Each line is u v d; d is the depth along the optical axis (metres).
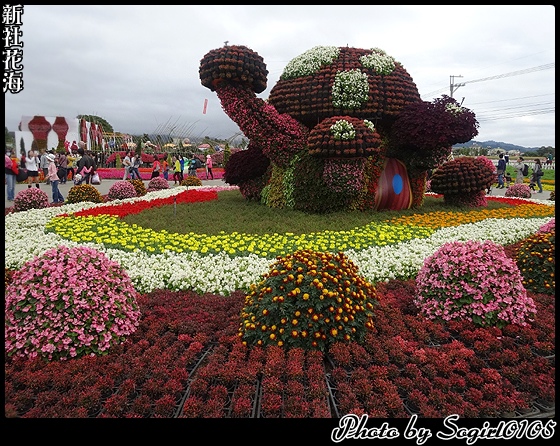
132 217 9.34
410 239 7.61
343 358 3.46
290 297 3.70
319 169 9.36
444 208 10.94
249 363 3.42
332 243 7.09
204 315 4.32
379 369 3.33
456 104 9.80
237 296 4.85
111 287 3.91
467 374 3.37
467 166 11.16
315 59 9.72
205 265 5.85
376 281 5.59
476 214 10.11
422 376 3.40
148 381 3.18
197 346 3.69
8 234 7.84
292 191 9.81
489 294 4.14
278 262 4.04
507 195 16.44
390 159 10.50
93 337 3.60
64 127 20.55
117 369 3.32
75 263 3.82
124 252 6.52
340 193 9.32
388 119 9.90
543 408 3.09
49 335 3.49
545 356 3.68
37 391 3.19
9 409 2.87
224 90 8.98
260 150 11.02
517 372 3.39
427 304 4.36
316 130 8.87
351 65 9.69
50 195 16.41
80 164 17.48
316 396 3.06
